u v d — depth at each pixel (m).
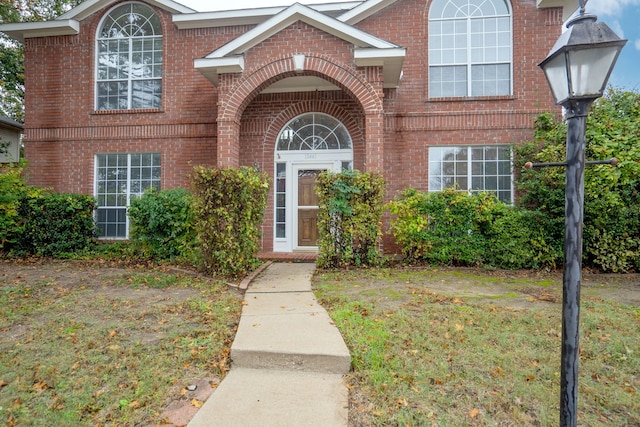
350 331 4.00
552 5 8.98
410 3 9.38
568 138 2.21
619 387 3.10
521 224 7.59
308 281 6.47
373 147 7.81
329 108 9.59
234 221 6.72
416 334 3.95
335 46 7.91
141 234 8.36
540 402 2.83
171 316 4.63
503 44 9.30
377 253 7.62
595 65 2.09
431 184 9.36
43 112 10.44
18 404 2.83
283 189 9.83
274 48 8.05
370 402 2.86
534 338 3.89
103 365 3.40
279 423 2.57
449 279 6.66
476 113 9.18
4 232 8.87
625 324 4.33
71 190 10.27
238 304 5.09
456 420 2.62
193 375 3.29
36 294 5.67
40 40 10.51
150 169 10.28
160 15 10.20
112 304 5.10
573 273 2.16
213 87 9.99
